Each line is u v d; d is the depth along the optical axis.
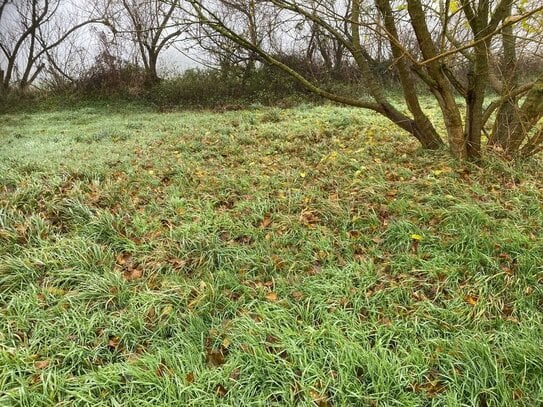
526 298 3.15
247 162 6.05
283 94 13.07
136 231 4.20
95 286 3.41
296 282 3.49
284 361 2.69
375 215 4.20
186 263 3.78
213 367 2.75
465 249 3.64
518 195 4.37
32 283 3.50
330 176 5.19
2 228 4.12
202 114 11.05
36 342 2.96
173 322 3.13
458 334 2.90
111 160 6.01
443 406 2.43
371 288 3.38
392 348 2.85
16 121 11.38
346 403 2.47
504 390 2.44
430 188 4.60
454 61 5.57
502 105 5.36
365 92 12.54
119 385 2.63
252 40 8.52
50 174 5.33
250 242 4.08
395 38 4.85
